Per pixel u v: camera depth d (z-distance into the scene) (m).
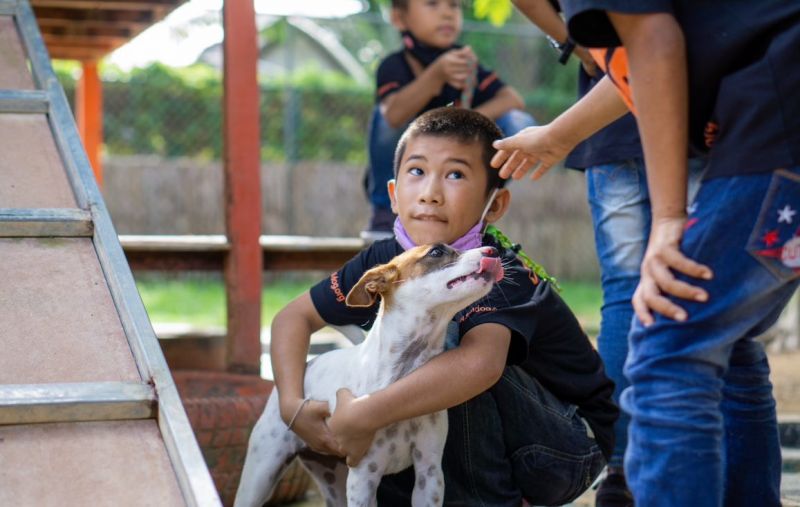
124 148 15.27
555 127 2.44
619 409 2.88
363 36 21.20
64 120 3.03
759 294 1.88
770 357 7.46
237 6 4.64
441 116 2.66
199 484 1.93
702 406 1.88
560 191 15.16
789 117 1.81
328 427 2.49
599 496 3.03
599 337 3.16
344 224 14.54
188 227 14.04
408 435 2.43
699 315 1.86
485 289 2.35
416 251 2.43
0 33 3.47
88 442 2.09
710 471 1.87
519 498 2.70
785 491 3.49
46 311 2.38
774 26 1.82
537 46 17.27
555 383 2.75
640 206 3.06
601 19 1.87
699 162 2.27
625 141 3.04
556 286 2.80
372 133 4.93
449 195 2.58
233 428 3.44
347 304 2.47
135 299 2.39
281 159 16.11
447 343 2.55
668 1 1.85
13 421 2.08
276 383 2.69
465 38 16.56
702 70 1.88
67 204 2.75
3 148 2.92
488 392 2.62
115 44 7.05
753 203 1.85
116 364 2.28
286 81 14.59
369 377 2.46
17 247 2.55
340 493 2.75
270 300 12.05
